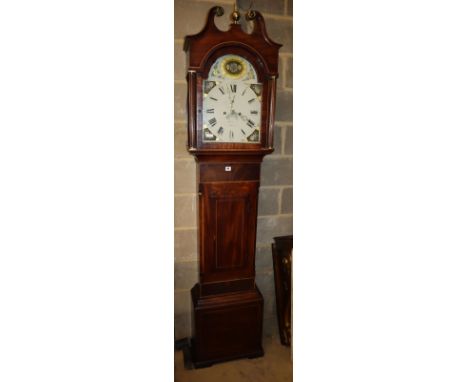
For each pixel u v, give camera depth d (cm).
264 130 126
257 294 140
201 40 115
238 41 118
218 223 132
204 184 127
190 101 118
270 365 140
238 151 124
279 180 148
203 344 137
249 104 123
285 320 150
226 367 138
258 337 142
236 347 140
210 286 136
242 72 121
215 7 114
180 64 127
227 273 137
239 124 124
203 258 134
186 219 138
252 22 133
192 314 143
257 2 134
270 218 151
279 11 137
